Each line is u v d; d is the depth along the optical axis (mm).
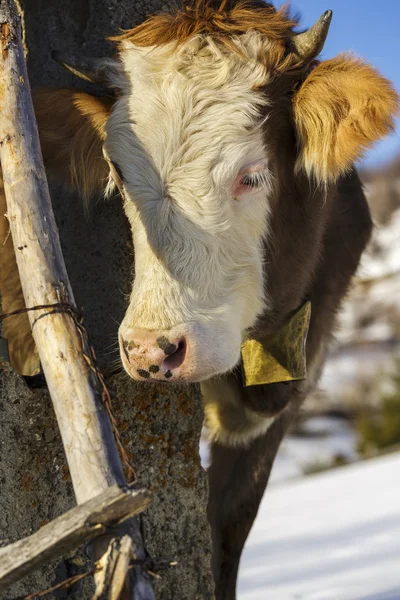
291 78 4586
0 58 3256
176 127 4258
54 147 4719
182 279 4098
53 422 3994
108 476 2752
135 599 2574
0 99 3221
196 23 4504
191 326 4027
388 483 15758
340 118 4453
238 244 4340
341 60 4465
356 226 6172
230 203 4301
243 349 5059
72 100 4582
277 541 11594
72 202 4797
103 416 2859
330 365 28953
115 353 4465
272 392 5277
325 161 4555
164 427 4430
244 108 4344
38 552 2553
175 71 4367
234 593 5859
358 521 12094
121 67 4449
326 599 7129
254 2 4855
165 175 4207
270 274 4652
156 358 3914
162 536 4371
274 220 4609
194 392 4539
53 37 5055
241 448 5785
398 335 30906
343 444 23781
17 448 3895
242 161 4309
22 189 3111
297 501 15625
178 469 4457
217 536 5809
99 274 4668
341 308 6406
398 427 22703
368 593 7164
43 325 2975
